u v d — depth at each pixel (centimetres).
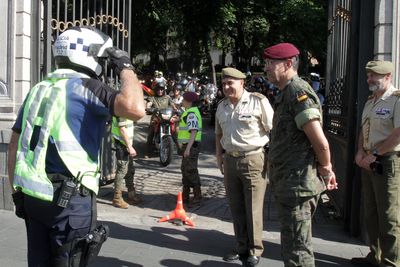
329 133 730
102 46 278
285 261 354
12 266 443
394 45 512
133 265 462
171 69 3366
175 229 581
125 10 739
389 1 512
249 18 2348
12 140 287
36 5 625
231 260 480
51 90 270
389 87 447
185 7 1977
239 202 476
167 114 1048
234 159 462
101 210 660
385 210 444
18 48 616
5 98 620
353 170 568
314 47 2353
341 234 579
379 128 444
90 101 265
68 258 268
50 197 258
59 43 278
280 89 371
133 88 263
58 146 262
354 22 550
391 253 447
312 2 2317
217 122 486
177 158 1086
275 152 361
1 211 614
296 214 351
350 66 565
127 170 686
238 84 456
